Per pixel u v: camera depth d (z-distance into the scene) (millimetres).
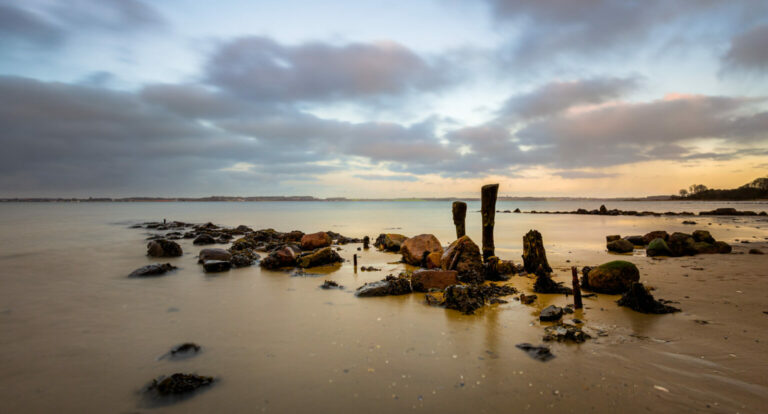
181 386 5895
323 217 67500
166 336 8297
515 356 6988
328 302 11109
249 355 7207
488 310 10078
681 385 5820
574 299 9922
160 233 37062
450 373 6344
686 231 35875
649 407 5238
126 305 10859
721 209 74500
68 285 13594
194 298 11648
